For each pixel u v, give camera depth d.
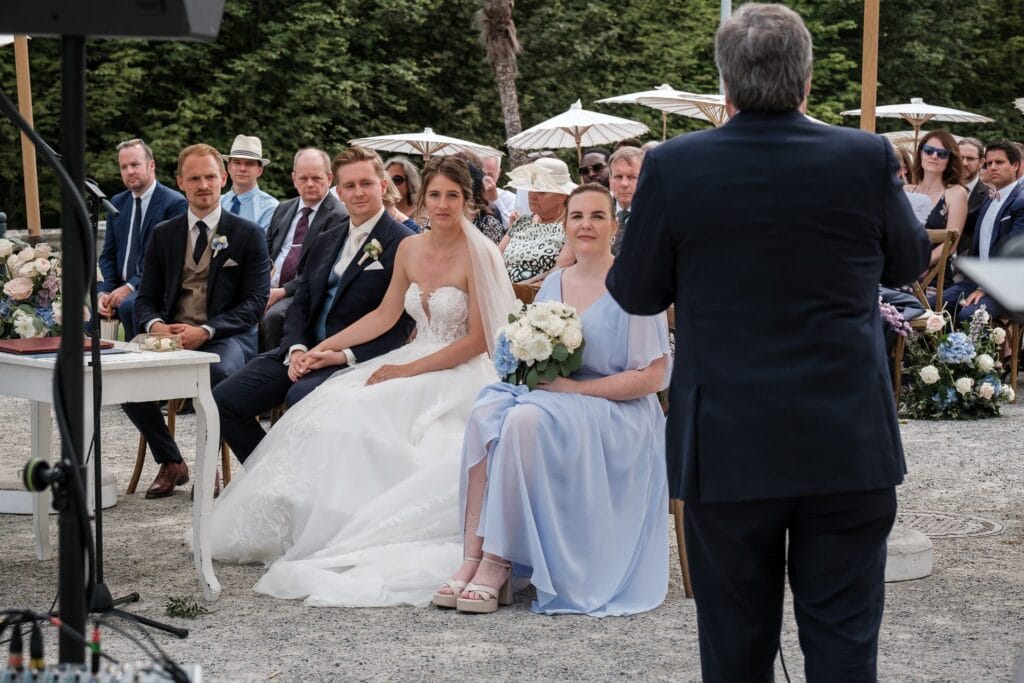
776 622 3.09
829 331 2.90
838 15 31.20
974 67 32.38
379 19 25.58
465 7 26.61
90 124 23.19
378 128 25.27
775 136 2.95
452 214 5.94
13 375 5.03
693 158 2.97
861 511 2.94
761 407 2.89
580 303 5.13
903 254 2.99
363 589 4.95
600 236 5.11
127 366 4.73
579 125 14.63
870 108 5.54
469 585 4.86
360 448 5.54
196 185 6.89
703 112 14.60
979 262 1.93
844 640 2.95
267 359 6.38
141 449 6.86
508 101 19.95
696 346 2.96
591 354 5.02
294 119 24.12
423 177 6.02
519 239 7.73
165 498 6.77
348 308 6.30
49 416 5.87
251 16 24.62
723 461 2.91
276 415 7.44
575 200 5.11
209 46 24.08
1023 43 31.86
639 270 3.03
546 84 26.94
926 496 6.68
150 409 6.71
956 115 18.38
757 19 2.99
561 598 4.82
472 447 4.95
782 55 2.95
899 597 4.93
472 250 5.92
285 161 24.06
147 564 5.48
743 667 3.07
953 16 31.45
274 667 4.16
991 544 5.74
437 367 5.86
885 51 31.08
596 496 4.86
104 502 6.52
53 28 2.55
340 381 5.90
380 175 6.44
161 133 23.14
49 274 5.83
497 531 4.81
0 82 22.77
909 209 2.98
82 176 2.65
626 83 28.41
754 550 3.01
